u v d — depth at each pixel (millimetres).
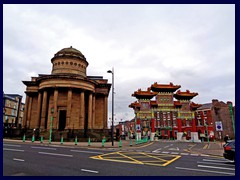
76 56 44469
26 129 37938
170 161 12711
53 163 10875
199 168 10250
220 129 21234
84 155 14656
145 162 11914
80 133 34906
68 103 37531
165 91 45750
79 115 39812
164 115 63594
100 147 22438
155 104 44469
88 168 9648
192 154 18000
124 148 22656
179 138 45281
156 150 21625
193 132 45094
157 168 10008
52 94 40125
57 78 38500
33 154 14445
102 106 47000
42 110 37906
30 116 44219
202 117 62344
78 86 39375
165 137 61000
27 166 9930
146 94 44031
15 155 13836
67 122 36438
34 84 45938
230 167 10742
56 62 43625
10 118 63094
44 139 32062
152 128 44094
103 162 11539
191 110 46312
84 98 41594
